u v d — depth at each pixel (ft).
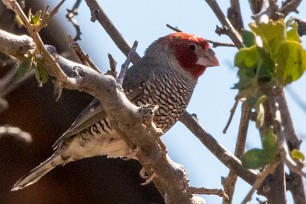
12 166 47.39
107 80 28.55
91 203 47.57
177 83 42.11
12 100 45.62
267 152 23.08
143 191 46.88
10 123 45.91
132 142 31.24
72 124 42.57
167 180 31.58
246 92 23.44
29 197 47.70
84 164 46.91
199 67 42.88
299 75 23.35
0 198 47.52
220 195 31.68
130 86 41.27
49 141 47.06
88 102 45.80
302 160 22.67
